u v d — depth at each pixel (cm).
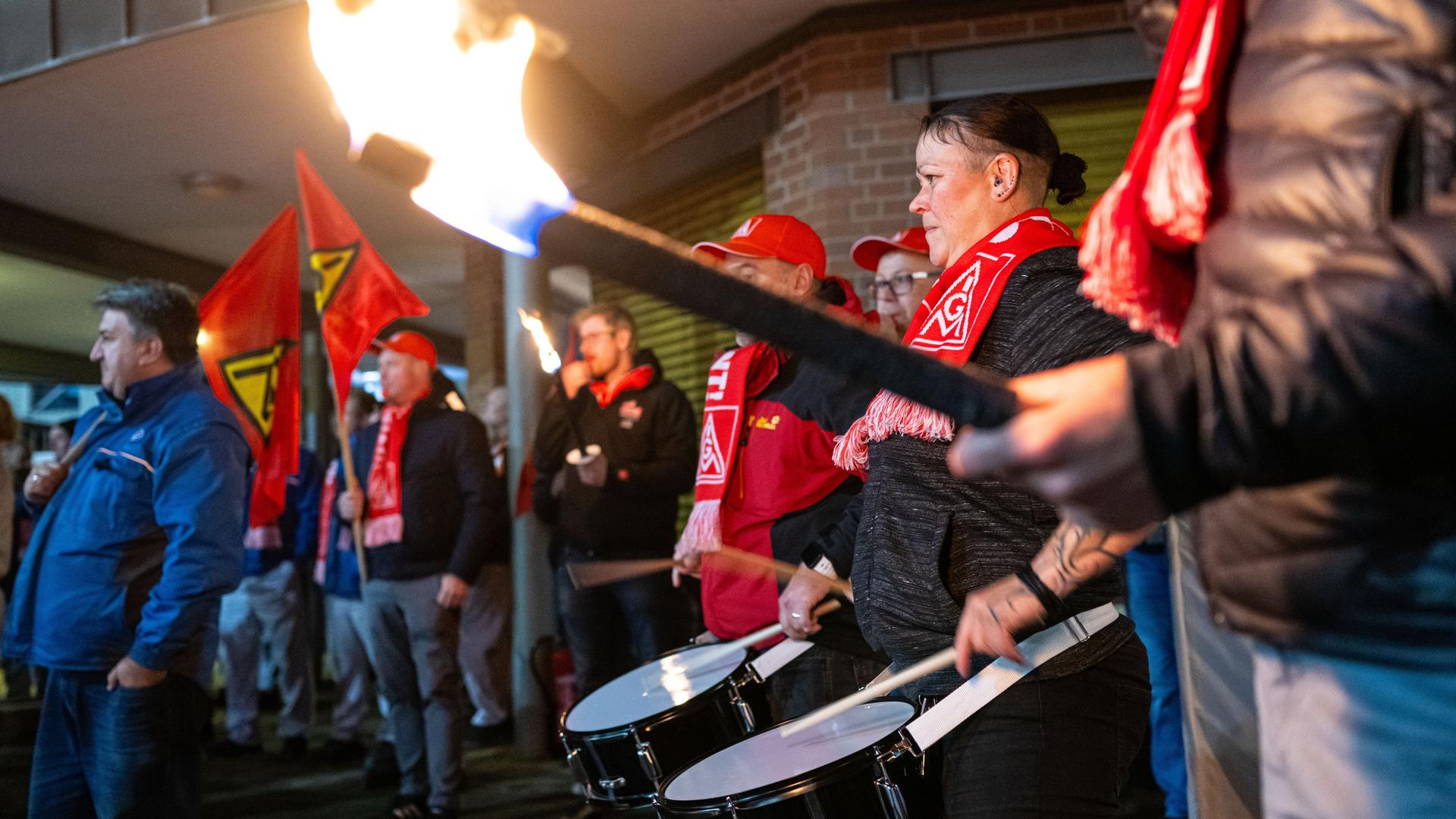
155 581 266
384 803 451
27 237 712
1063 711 137
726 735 211
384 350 455
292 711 550
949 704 142
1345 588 68
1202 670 173
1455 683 66
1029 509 142
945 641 145
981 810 137
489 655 564
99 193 684
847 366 53
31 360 1202
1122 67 457
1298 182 70
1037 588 123
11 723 647
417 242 796
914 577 147
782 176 497
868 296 352
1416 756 67
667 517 416
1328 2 71
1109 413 53
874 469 157
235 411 365
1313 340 51
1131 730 144
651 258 50
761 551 262
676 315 582
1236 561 74
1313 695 73
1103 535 120
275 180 665
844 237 471
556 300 932
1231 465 53
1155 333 89
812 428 260
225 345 368
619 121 577
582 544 416
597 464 390
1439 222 52
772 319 52
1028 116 164
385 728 484
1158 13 98
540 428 462
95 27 470
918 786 146
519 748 543
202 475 261
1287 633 71
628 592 406
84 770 262
